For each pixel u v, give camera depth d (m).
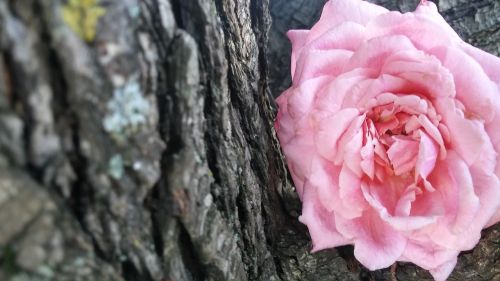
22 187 0.08
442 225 0.14
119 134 0.10
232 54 0.13
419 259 0.14
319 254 0.16
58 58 0.08
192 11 0.11
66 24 0.08
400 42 0.13
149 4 0.10
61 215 0.09
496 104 0.13
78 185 0.10
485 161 0.13
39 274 0.09
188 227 0.11
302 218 0.14
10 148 0.08
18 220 0.09
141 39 0.10
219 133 0.12
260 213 0.15
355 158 0.13
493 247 0.16
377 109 0.14
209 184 0.12
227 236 0.13
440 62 0.13
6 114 0.08
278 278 0.16
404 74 0.13
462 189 0.13
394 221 0.13
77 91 0.09
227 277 0.13
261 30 0.16
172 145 0.11
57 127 0.09
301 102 0.14
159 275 0.11
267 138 0.16
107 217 0.10
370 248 0.14
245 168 0.14
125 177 0.10
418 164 0.13
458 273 0.17
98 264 0.10
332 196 0.14
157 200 0.11
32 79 0.08
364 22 0.15
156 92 0.10
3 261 0.09
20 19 0.08
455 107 0.13
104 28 0.09
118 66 0.09
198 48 0.11
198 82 0.11
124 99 0.09
